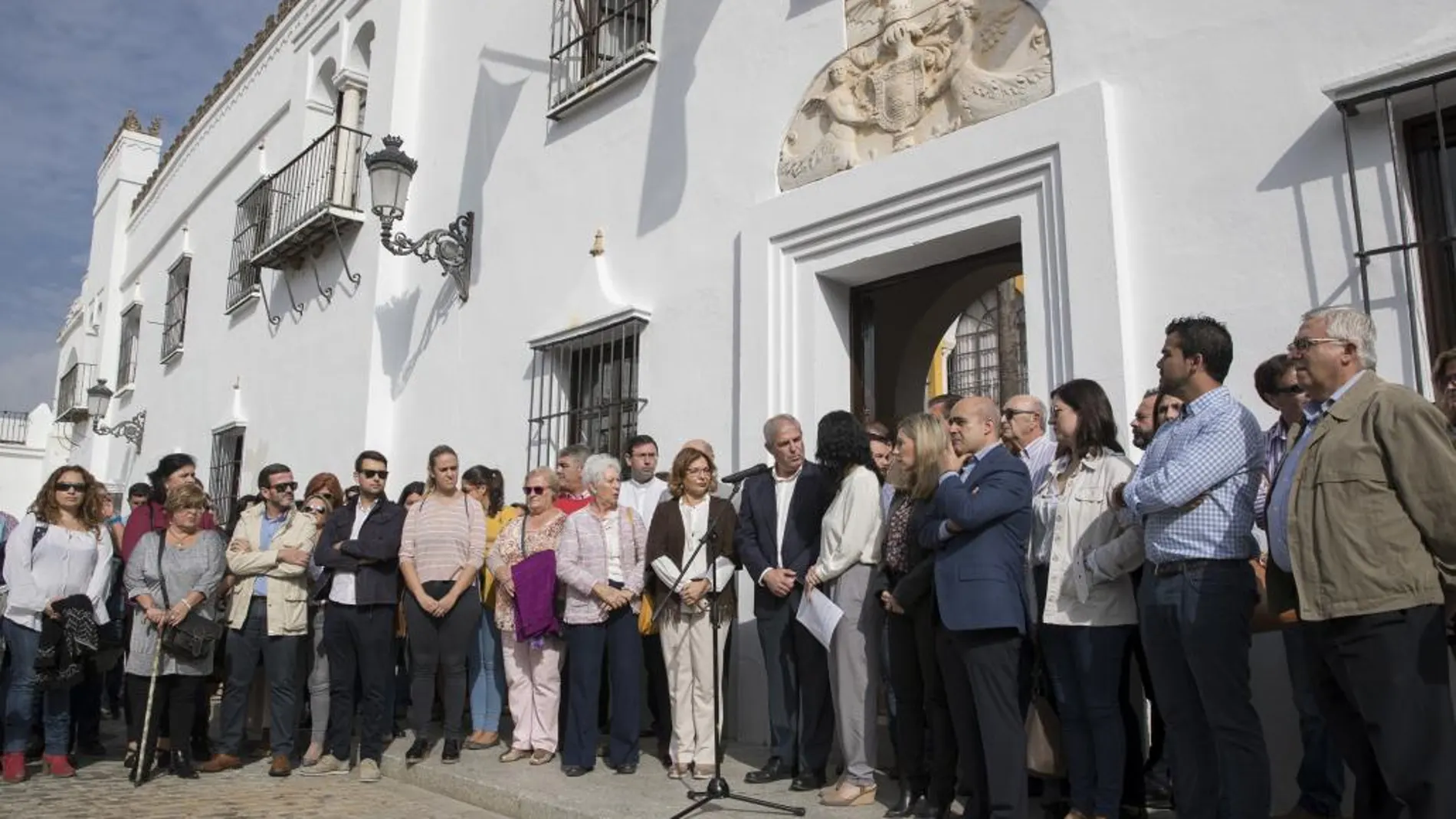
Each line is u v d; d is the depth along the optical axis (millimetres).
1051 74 5016
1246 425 3195
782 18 6391
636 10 7695
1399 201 3865
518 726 5508
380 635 5605
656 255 7016
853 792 4164
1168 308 4441
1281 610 3096
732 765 5121
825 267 5922
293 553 5773
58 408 21375
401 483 9117
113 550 6582
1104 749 3504
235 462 12273
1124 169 4664
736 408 6273
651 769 5172
